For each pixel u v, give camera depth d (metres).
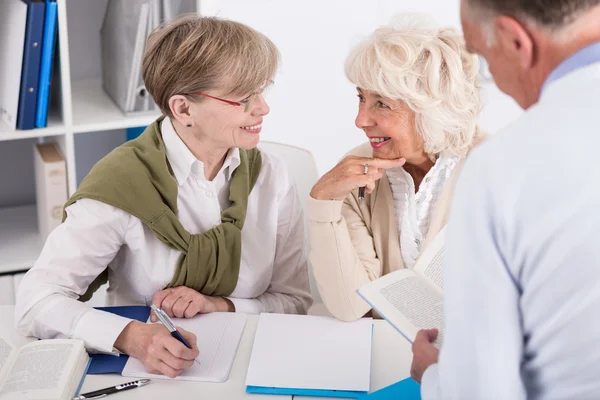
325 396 1.45
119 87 2.63
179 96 1.65
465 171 0.93
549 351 0.91
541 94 0.93
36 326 1.60
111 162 1.74
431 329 1.27
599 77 0.89
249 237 1.87
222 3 3.30
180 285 1.78
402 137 1.73
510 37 0.92
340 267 1.74
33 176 2.91
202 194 1.79
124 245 1.77
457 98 1.69
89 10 2.83
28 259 2.57
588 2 0.87
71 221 1.70
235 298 1.85
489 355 0.91
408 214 1.86
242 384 1.48
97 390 1.44
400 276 1.52
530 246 0.88
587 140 0.86
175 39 1.63
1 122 2.53
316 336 1.63
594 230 0.85
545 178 0.87
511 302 0.91
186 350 1.48
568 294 0.87
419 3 3.63
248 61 1.62
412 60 1.64
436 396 1.00
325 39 3.51
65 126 2.51
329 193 1.75
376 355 1.59
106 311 1.68
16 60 2.40
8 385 1.42
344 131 3.68
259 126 1.72
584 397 0.90
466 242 0.92
